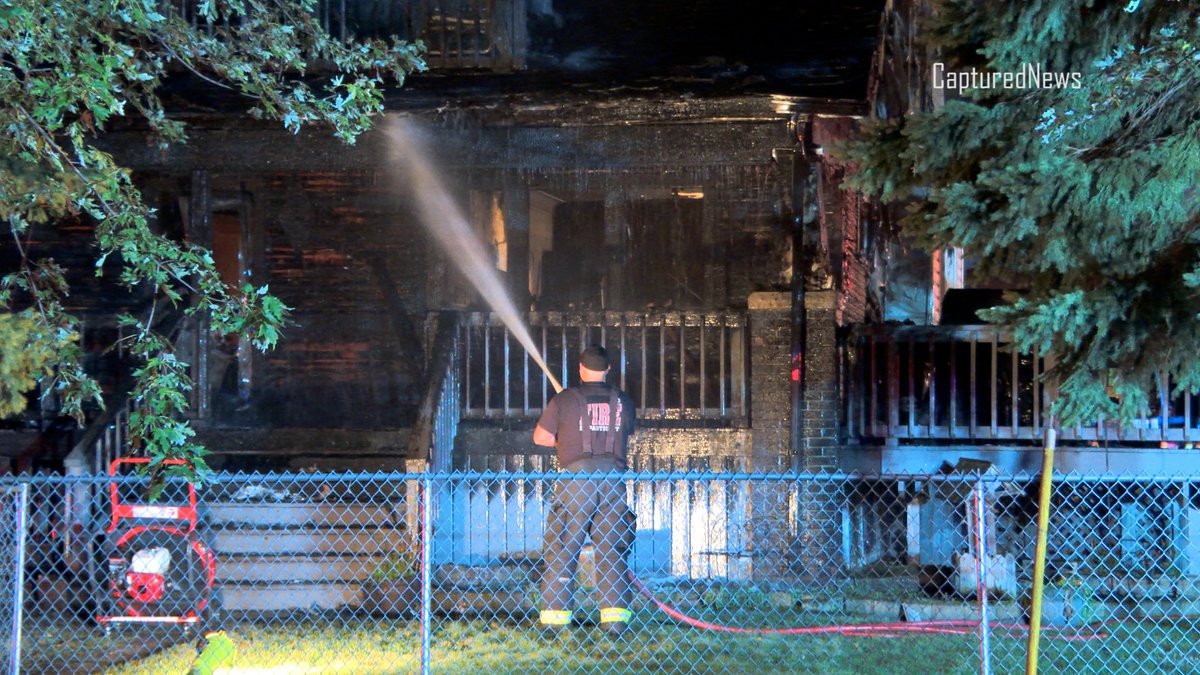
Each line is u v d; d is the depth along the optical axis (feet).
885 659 40.52
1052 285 41.11
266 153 64.64
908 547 52.44
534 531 57.26
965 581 49.44
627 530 44.88
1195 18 35.78
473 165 64.28
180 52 35.27
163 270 33.55
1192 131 34.68
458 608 49.96
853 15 70.74
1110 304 37.11
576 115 61.82
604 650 41.96
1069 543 52.31
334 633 45.70
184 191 66.49
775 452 58.34
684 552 57.72
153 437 33.81
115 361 64.49
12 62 33.37
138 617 45.34
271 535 53.67
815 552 56.70
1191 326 36.86
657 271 67.92
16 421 60.85
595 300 70.13
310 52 37.68
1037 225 37.60
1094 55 37.86
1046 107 37.45
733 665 39.73
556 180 66.39
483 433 59.72
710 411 59.98
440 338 59.11
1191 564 55.67
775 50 66.49
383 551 53.06
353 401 66.74
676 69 64.75
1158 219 36.29
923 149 39.32
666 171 65.82
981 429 58.95
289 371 67.00
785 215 62.54
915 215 41.06
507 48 67.82
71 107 31.27
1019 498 58.13
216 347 66.95
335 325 67.26
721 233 65.67
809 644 42.83
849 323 69.10
